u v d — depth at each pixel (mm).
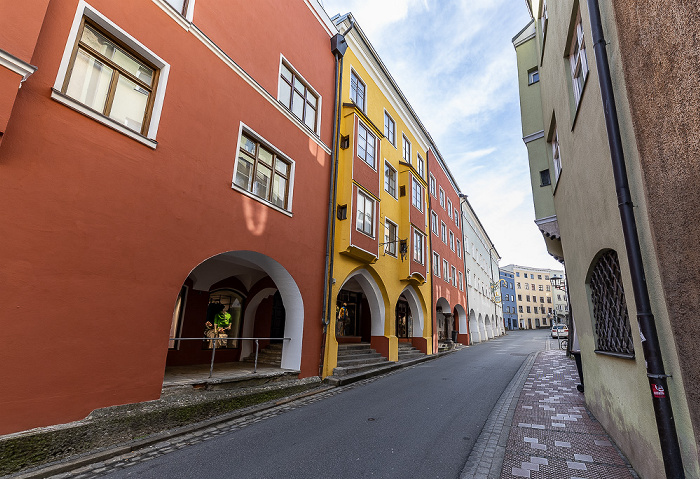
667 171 3213
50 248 4664
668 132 3197
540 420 6465
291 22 10445
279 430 6043
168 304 6086
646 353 3398
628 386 4375
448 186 26766
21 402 4242
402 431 6000
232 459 4773
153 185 6078
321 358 10234
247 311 12445
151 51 6305
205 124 7234
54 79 4902
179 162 6594
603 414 5789
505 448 5129
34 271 4492
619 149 3887
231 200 7656
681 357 3043
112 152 5520
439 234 22562
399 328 20297
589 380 6820
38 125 4684
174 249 6305
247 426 6262
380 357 13648
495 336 41188
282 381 8711
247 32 8688
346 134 12516
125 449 4871
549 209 10133
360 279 13891
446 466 4566
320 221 10859
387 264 14781
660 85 3285
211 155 7285
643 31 3500
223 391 7070
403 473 4371
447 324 25703
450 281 24172
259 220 8414
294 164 9875
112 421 5016
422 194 19297
